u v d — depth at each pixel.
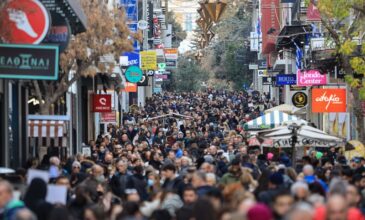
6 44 30.03
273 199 21.94
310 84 73.06
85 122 75.06
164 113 121.88
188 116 103.38
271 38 120.88
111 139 65.62
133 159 41.66
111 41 48.81
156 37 164.25
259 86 187.25
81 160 42.78
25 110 47.88
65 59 43.59
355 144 48.72
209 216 19.00
